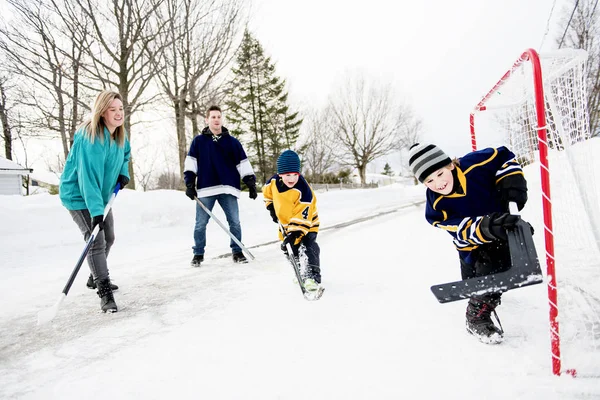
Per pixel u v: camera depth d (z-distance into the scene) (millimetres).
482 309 1839
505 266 1887
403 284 2816
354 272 3277
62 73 9992
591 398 1335
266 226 6793
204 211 3926
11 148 17406
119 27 10375
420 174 1965
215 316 2426
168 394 1561
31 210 5336
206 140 4012
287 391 1520
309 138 31266
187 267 3865
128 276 3566
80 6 9477
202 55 11258
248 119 30016
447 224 1979
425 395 1423
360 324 2123
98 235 2684
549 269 1495
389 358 1718
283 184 3084
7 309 2748
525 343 1753
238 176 4156
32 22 9250
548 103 2059
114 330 2285
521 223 1606
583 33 8961
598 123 3172
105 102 2629
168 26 10500
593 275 2168
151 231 6070
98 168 2641
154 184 24438
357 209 9469
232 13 11000
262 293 2855
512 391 1402
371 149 35938
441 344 1813
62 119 10844
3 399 1591
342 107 35312
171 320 2404
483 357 1664
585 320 1851
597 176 2506
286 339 1999
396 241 4578
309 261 2969
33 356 1985
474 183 1954
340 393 1478
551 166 2221
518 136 2611
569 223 2172
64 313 2621
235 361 1799
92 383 1688
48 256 4535
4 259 4359
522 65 1825
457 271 3045
